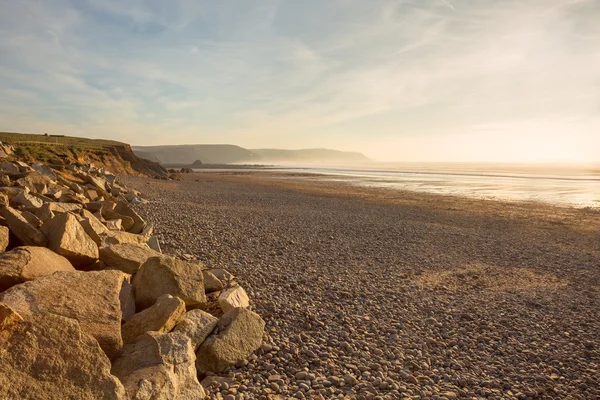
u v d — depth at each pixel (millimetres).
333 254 17094
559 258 18906
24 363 4477
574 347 9266
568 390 7395
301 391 6414
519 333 9906
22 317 4938
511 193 54000
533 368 8188
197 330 6973
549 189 60750
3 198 10258
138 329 6500
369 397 6445
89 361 4871
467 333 9727
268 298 10477
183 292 7750
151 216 21312
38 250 7156
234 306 8406
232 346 7137
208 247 15680
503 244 21766
